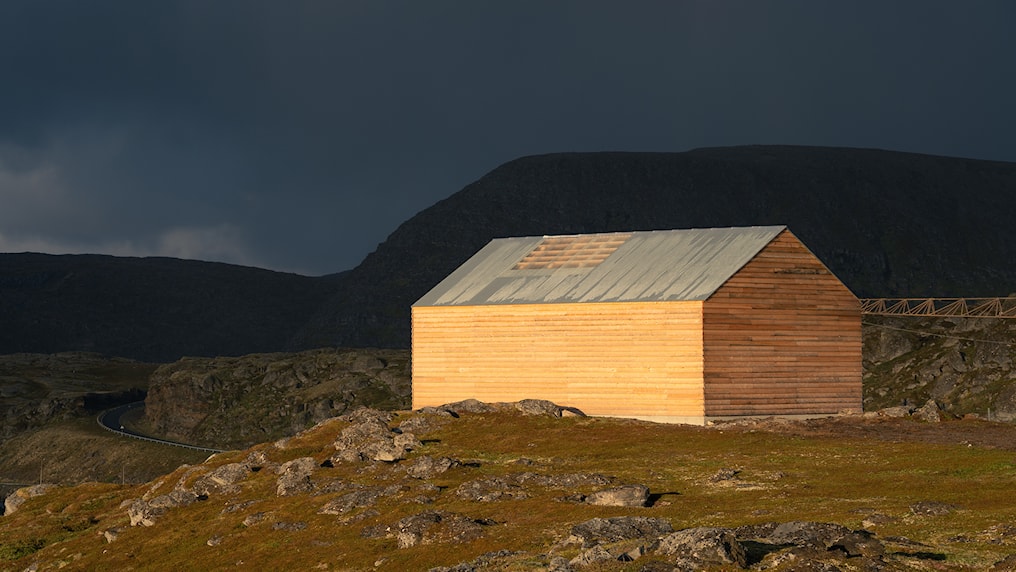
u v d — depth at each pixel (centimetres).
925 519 4488
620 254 10006
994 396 18638
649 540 4166
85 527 8119
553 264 10212
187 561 6150
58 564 6969
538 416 8700
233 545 6241
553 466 7025
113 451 19625
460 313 9825
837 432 7625
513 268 10375
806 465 6419
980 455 6188
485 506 5862
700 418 8469
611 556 3925
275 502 6988
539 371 9350
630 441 7688
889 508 4834
